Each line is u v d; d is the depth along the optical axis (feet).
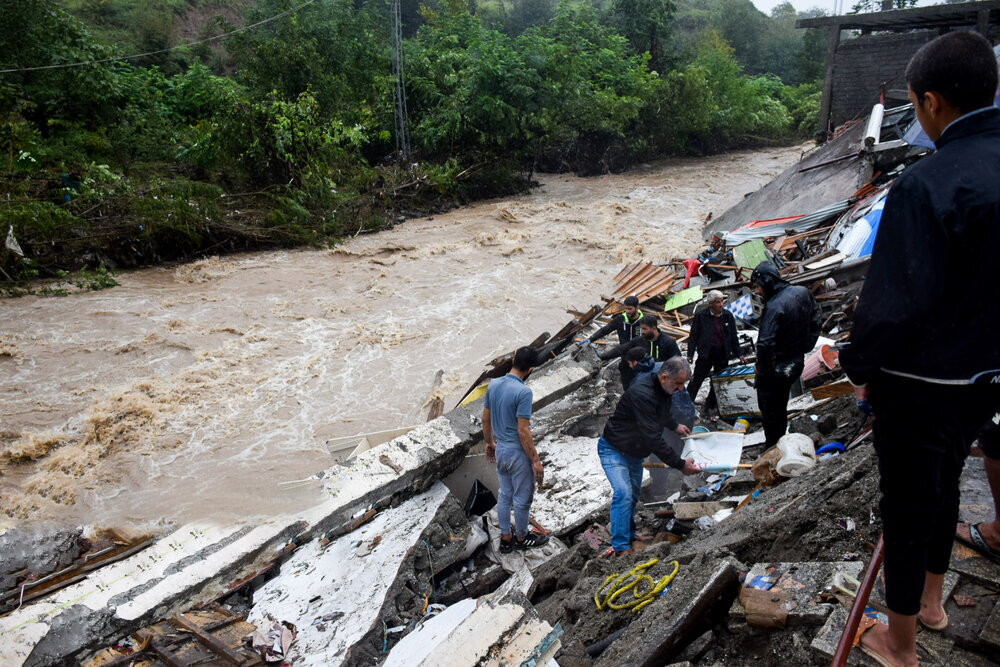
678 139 115.85
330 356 41.06
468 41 100.32
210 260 59.41
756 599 10.94
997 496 9.70
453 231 69.26
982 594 9.66
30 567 21.88
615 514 17.89
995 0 56.75
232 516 23.25
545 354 32.68
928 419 7.34
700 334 25.98
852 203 47.21
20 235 53.78
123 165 71.77
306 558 20.08
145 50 109.70
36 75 71.41
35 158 65.05
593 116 102.22
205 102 89.76
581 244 62.28
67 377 38.34
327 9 98.99
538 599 17.53
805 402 23.90
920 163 7.22
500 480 19.71
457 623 12.79
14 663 16.31
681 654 11.35
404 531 19.88
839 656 8.11
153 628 17.35
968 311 6.95
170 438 32.37
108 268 56.59
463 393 35.96
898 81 69.62
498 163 87.25
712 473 20.98
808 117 132.87
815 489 13.84
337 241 65.46
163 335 43.57
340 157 79.25
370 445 28.35
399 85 86.33
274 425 33.63
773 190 58.70
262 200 69.10
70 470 30.04
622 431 18.51
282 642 16.42
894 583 8.08
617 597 13.70
